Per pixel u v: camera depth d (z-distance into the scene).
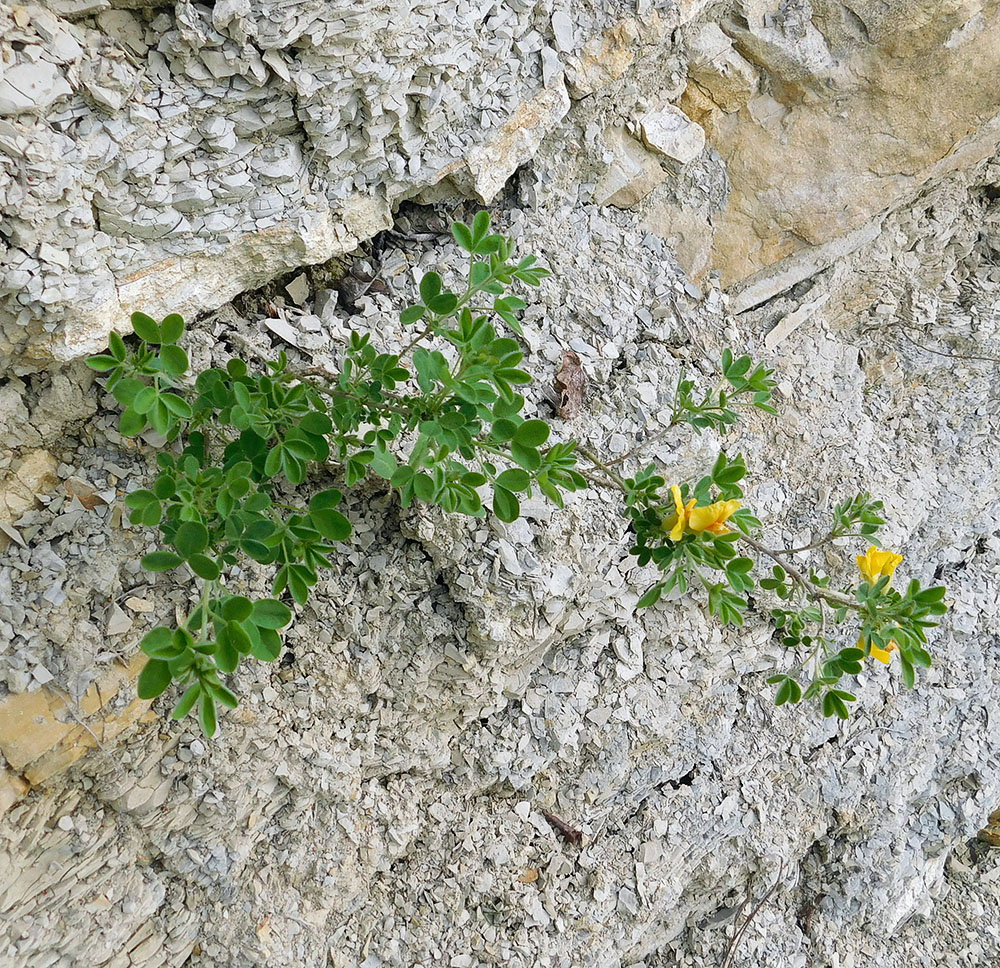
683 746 0.68
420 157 0.47
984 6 0.58
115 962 0.47
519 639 0.53
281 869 0.54
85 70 0.35
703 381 0.61
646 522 0.42
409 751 0.56
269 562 0.35
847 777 0.74
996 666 0.82
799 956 0.77
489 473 0.38
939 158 0.64
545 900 0.61
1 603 0.41
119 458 0.44
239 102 0.39
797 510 0.68
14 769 0.42
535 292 0.55
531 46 0.49
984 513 0.83
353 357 0.40
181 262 0.41
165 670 0.28
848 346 0.74
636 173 0.59
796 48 0.58
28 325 0.37
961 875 0.92
